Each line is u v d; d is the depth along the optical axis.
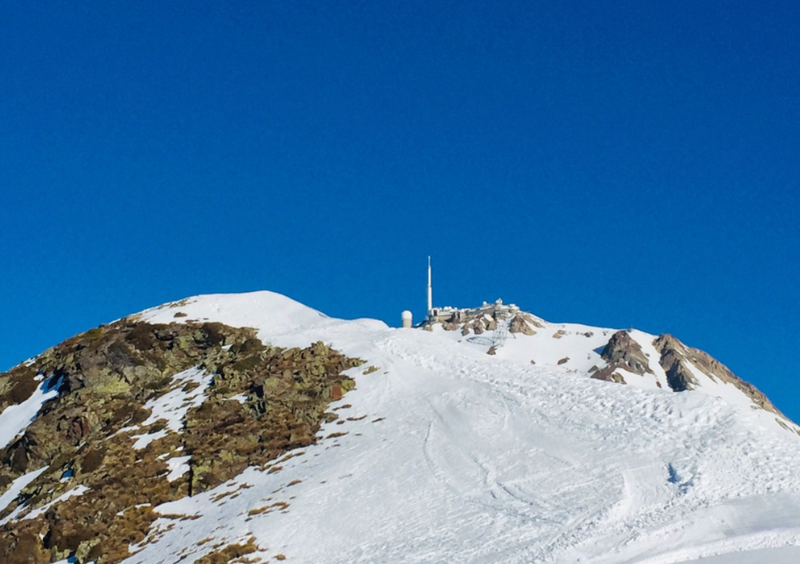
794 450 54.84
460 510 53.22
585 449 59.69
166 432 77.19
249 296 112.75
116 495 67.88
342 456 66.25
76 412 84.31
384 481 59.88
